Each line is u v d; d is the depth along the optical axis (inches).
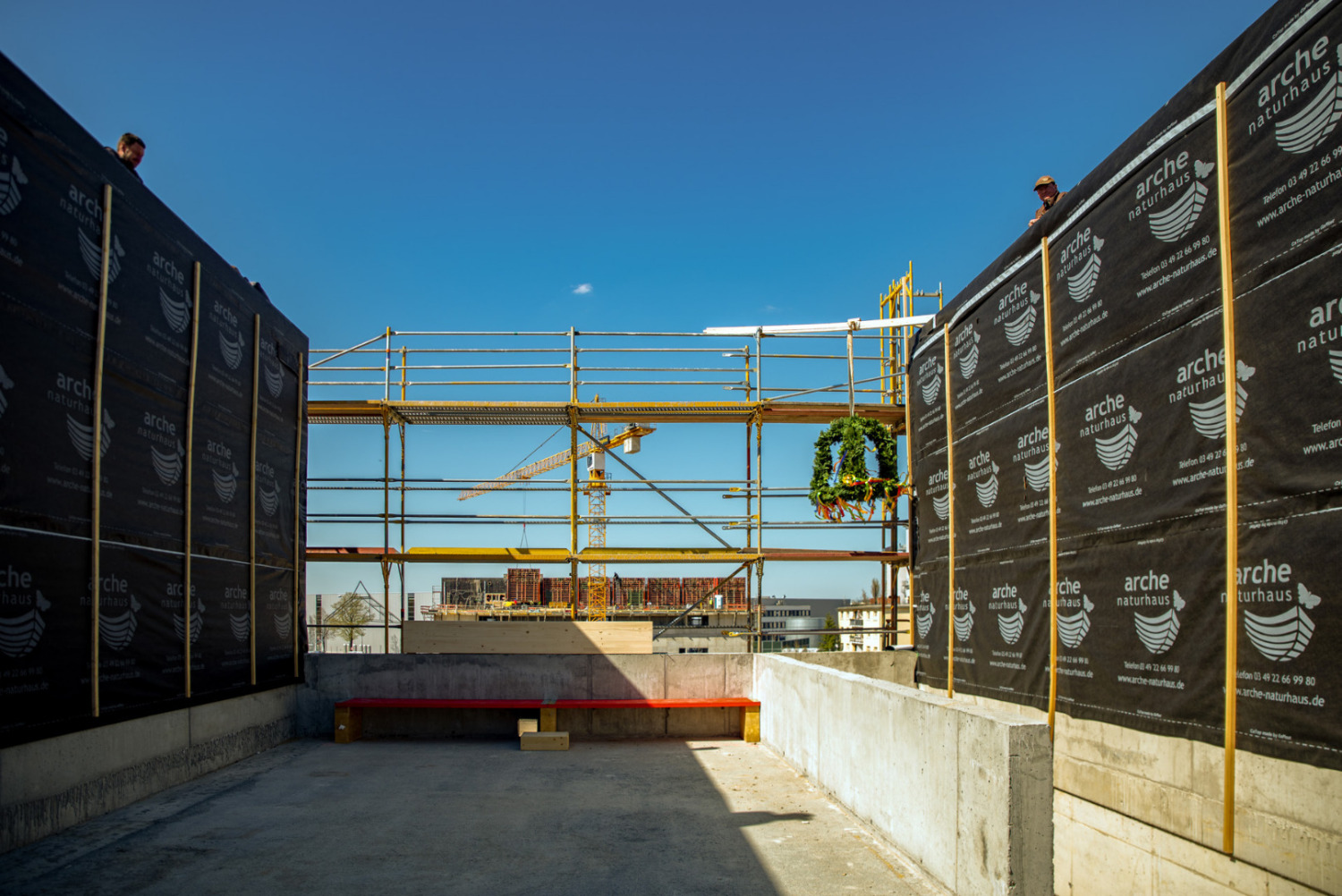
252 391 403.5
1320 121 207.3
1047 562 338.0
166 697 319.3
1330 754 197.8
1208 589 242.5
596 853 233.9
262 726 409.4
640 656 474.6
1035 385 350.9
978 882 182.1
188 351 343.0
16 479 240.2
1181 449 257.1
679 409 557.6
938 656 455.8
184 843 243.4
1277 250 219.9
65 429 263.6
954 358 438.9
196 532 346.0
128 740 294.2
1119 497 288.7
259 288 429.1
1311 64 210.2
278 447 434.9
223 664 367.2
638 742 443.2
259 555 407.8
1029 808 169.8
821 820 270.4
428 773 352.2
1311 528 205.6
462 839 248.8
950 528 437.4
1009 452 373.4
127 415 298.4
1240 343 231.9
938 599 457.1
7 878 211.2
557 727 467.2
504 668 472.1
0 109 237.5
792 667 374.9
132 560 298.7
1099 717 297.4
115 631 286.0
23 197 246.7
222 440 371.9
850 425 547.8
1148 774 269.4
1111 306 296.5
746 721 446.6
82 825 263.6
